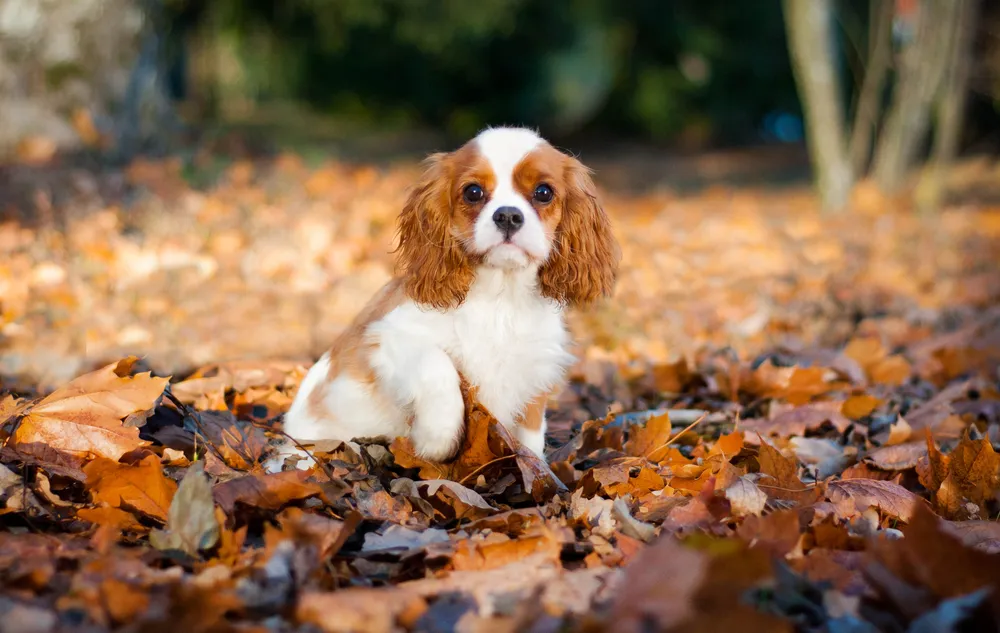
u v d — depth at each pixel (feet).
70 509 9.40
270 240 24.14
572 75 76.28
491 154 11.88
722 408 15.15
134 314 19.02
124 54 31.42
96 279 20.42
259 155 38.40
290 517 8.83
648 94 83.30
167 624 6.73
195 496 8.69
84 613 7.18
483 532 9.52
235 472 10.58
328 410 11.83
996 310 22.90
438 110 82.58
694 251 29.14
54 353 16.08
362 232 26.18
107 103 30.94
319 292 21.45
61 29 29.78
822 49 40.81
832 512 9.86
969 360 17.66
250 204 27.55
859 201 41.22
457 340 11.47
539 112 78.59
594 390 16.47
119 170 28.30
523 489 10.91
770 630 6.48
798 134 93.45
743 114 88.38
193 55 73.15
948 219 37.47
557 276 12.18
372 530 9.57
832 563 8.30
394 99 82.07
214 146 36.42
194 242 23.41
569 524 9.67
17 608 7.00
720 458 11.61
